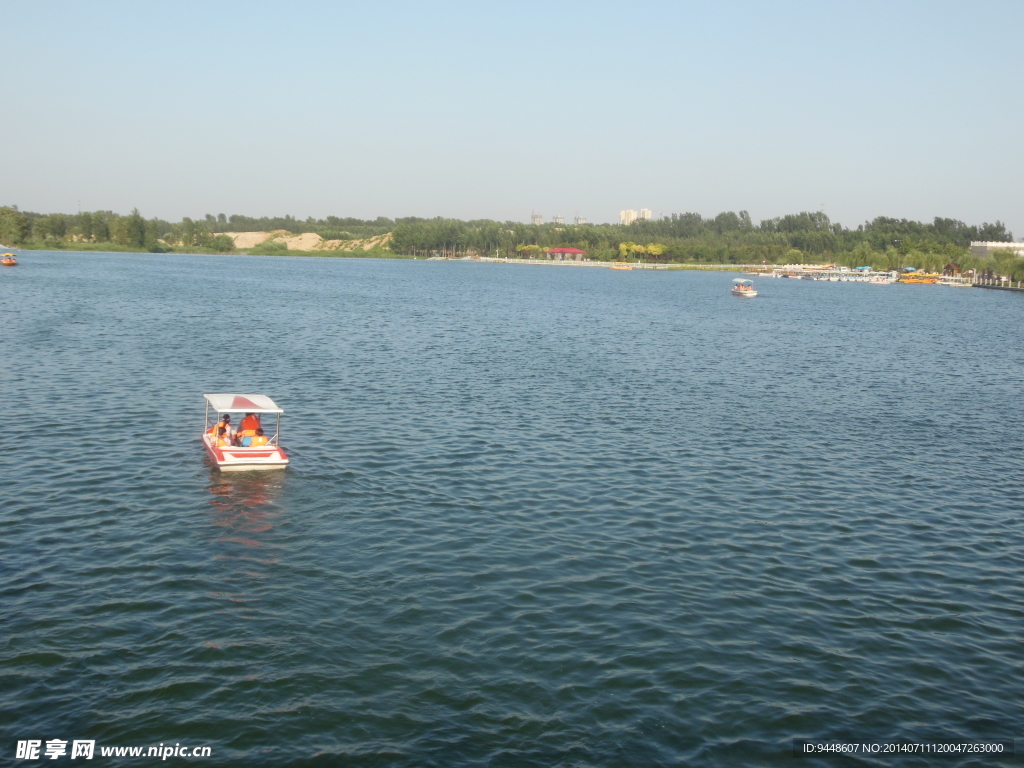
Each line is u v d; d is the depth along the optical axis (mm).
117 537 27219
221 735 17906
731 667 21078
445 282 189375
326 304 114938
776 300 163375
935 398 58281
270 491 32031
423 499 32000
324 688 19594
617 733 18438
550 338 84188
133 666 20094
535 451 39125
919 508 33406
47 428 39438
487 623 22734
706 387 58281
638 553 27781
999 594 25766
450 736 18156
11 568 24656
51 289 118750
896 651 22188
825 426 47312
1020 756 18078
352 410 45844
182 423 41344
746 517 31594
